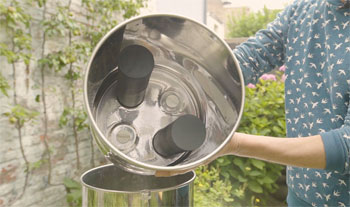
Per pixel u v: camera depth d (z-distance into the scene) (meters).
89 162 2.54
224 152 0.70
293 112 0.90
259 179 2.68
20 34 1.83
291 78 0.91
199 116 0.64
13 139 1.87
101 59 0.54
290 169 0.93
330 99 0.81
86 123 2.45
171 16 0.53
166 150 0.56
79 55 2.29
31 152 1.99
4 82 1.67
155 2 3.25
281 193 2.86
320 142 0.67
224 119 0.59
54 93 2.16
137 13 2.88
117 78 0.59
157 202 0.56
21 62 1.90
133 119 0.61
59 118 2.21
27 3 1.92
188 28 0.56
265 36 0.96
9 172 1.85
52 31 2.02
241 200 2.69
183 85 0.65
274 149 0.68
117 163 0.57
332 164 0.66
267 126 2.84
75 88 2.35
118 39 0.54
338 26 0.79
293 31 0.91
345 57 0.77
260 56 0.96
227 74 0.58
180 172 0.55
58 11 2.12
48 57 2.06
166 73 0.65
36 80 2.01
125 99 0.58
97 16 2.53
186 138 0.52
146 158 0.59
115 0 2.59
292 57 0.91
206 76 0.63
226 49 0.55
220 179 2.73
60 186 2.23
